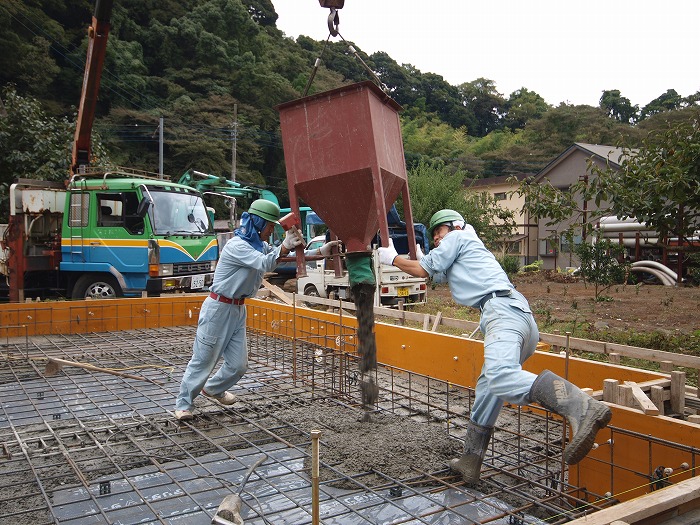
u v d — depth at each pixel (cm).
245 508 299
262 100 4000
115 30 3691
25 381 560
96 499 308
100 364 622
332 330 689
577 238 2552
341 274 390
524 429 437
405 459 360
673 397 389
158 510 297
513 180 902
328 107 346
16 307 766
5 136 1416
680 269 1823
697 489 228
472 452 328
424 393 521
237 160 3700
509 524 284
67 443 397
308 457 364
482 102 7306
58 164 1444
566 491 324
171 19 3938
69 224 1009
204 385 455
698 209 680
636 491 317
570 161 2598
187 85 3922
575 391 267
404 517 291
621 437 327
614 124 5009
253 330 835
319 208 366
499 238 2619
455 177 2297
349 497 312
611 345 519
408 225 388
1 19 2861
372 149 335
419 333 575
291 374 591
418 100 6731
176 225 1035
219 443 393
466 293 332
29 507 301
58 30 3322
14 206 1013
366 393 404
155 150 3531
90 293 1020
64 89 3378
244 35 4200
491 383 298
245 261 423
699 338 801
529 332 320
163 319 855
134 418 450
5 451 373
